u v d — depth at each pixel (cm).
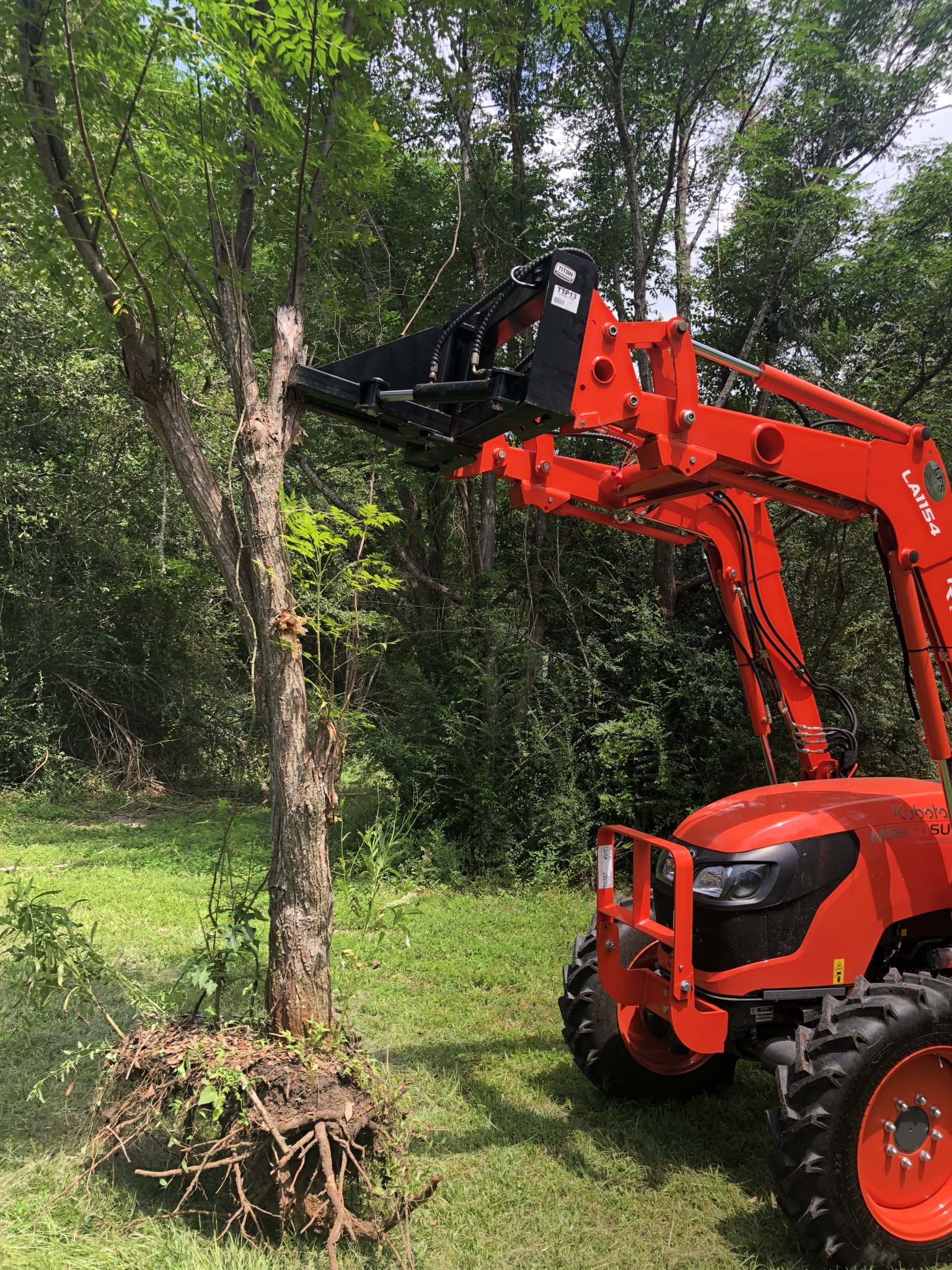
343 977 511
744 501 422
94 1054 361
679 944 329
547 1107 415
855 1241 295
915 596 361
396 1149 318
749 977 337
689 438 325
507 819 861
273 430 346
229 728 1434
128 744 1370
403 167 995
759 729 431
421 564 1131
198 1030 347
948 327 981
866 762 948
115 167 331
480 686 895
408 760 891
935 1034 306
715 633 929
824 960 344
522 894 791
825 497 366
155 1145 365
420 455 340
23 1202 327
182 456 355
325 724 347
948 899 366
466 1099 419
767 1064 326
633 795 873
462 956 623
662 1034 412
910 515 361
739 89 1059
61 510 1311
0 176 357
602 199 1085
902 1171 312
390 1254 306
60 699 1356
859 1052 296
